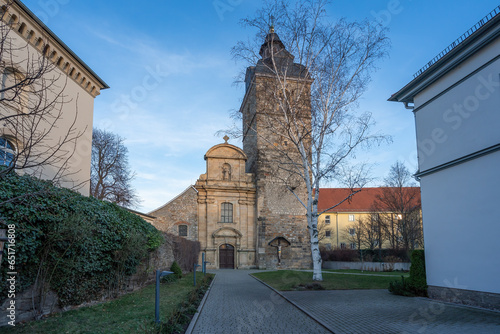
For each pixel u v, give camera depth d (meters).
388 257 34.50
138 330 8.39
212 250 38.97
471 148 12.66
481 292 11.92
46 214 9.44
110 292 13.47
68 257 10.42
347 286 18.45
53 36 15.17
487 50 12.11
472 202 12.45
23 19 13.62
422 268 15.11
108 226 12.70
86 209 11.38
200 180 40.34
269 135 39.50
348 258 39.56
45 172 15.04
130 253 14.41
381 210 46.69
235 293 17.14
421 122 15.54
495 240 11.42
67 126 16.86
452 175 13.52
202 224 39.66
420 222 39.03
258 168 39.53
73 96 17.48
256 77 23.09
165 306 12.02
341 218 62.22
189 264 32.00
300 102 20.95
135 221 16.27
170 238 24.94
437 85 14.57
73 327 8.62
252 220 40.41
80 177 17.77
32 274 9.19
